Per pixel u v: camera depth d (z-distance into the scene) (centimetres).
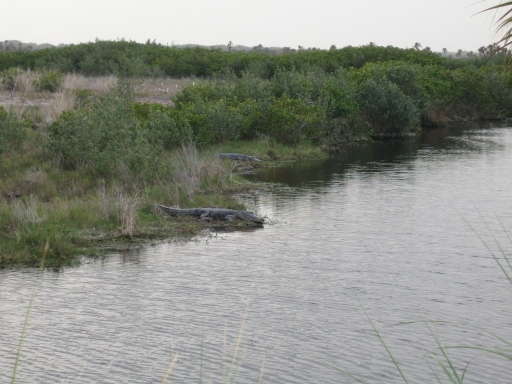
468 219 1702
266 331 1016
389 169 2495
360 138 3416
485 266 1318
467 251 1422
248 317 1070
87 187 1867
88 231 1529
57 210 1593
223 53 5706
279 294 1172
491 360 916
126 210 1599
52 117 2495
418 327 1025
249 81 3300
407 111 3559
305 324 1041
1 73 3709
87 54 5247
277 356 931
